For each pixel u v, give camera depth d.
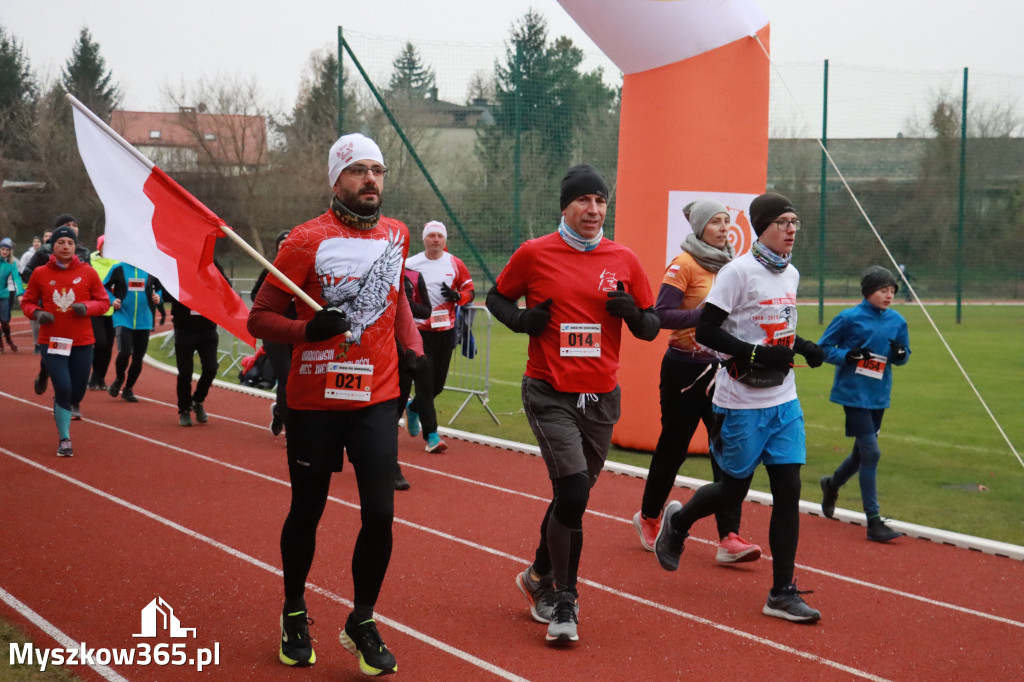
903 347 6.25
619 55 8.86
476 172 19.34
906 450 9.52
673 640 4.38
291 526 3.88
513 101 19.25
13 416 10.75
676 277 5.68
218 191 39.97
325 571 5.27
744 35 8.62
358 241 3.84
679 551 5.17
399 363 4.00
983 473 8.42
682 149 8.64
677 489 7.57
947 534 6.18
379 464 3.78
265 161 40.47
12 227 42.00
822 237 22.95
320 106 47.81
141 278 11.99
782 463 4.68
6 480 7.49
